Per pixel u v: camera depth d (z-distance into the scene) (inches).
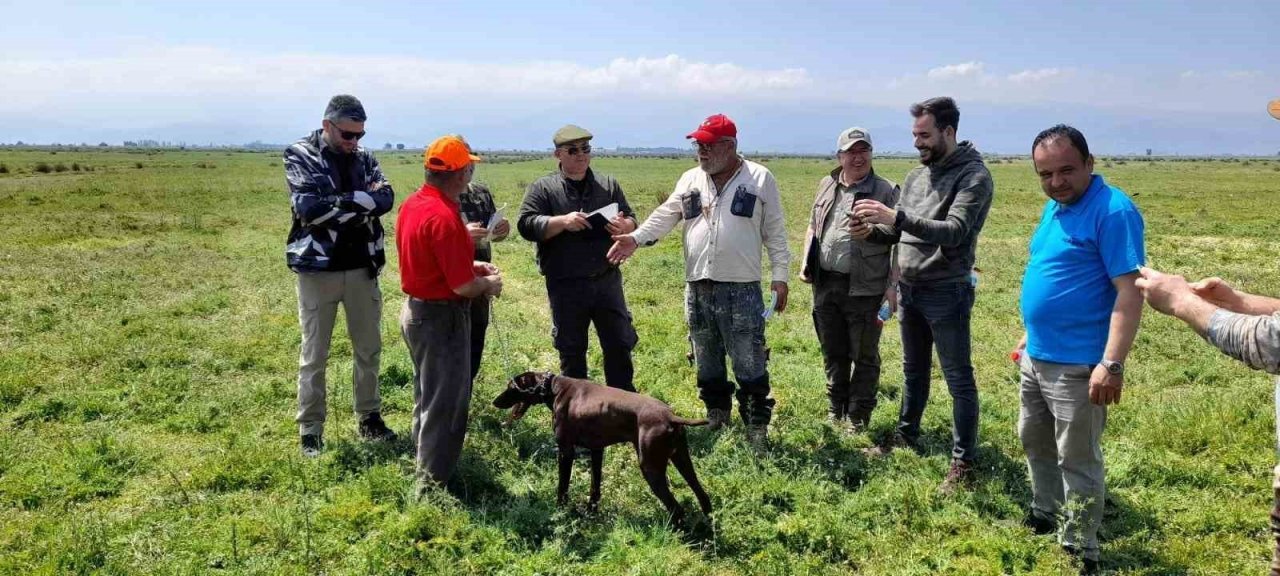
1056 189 152.4
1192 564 169.6
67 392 273.7
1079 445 159.6
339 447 224.4
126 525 179.0
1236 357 115.6
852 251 237.0
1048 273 157.6
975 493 199.0
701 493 182.1
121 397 273.3
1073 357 155.4
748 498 195.9
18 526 179.5
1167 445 239.1
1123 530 186.4
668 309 439.2
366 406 237.9
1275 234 851.4
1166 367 327.0
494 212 255.1
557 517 181.3
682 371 315.9
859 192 235.8
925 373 228.1
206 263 573.0
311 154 216.2
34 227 768.3
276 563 163.2
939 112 196.1
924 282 204.4
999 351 353.7
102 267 539.5
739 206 222.7
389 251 695.1
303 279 222.2
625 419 179.8
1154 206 1245.7
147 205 1062.4
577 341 237.0
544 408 265.7
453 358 193.0
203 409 259.1
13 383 273.4
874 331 244.4
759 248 229.3
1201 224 957.8
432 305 190.5
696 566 167.2
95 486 201.2
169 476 209.8
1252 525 186.4
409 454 225.5
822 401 281.6
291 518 181.3
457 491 202.4
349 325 231.9
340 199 214.5
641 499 196.9
